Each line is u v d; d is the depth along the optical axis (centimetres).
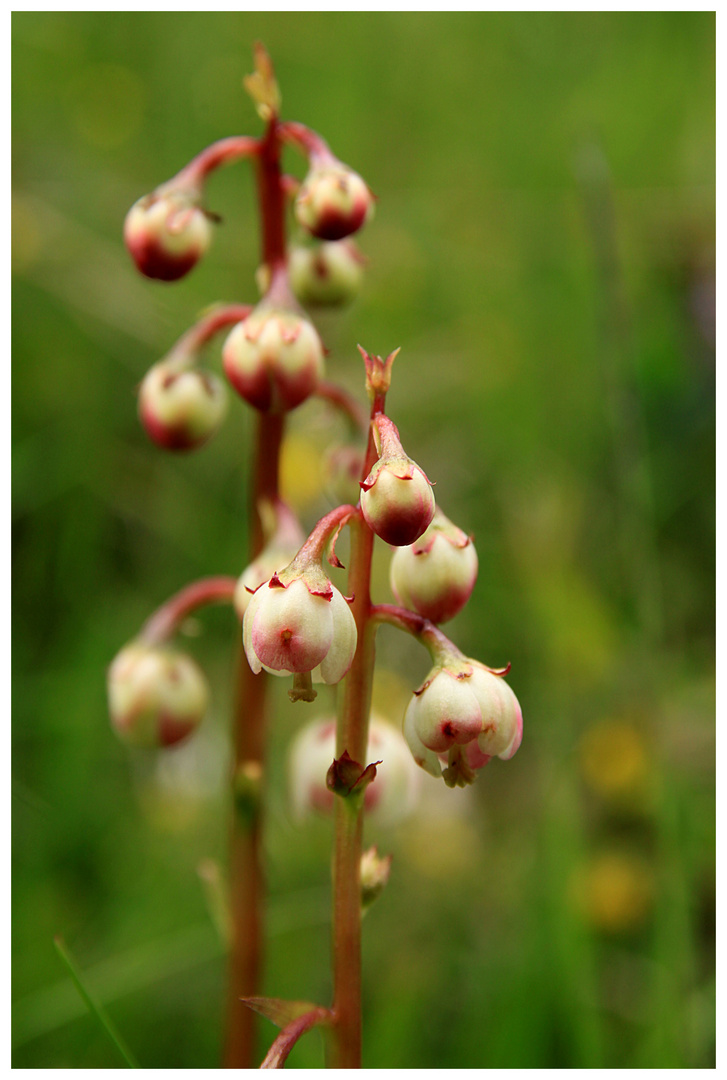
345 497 24
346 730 19
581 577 31
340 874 18
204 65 47
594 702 28
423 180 45
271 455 22
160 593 32
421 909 27
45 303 36
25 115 43
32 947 25
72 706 28
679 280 38
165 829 28
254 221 42
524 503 32
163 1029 25
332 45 48
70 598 31
